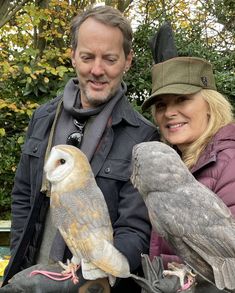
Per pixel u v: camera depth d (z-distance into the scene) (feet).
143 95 16.29
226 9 20.35
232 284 3.92
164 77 5.97
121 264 4.36
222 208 4.27
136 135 6.10
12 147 15.05
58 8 16.78
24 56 15.02
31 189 6.48
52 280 4.57
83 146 5.99
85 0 17.61
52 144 6.29
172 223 4.19
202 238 4.13
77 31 6.00
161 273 4.38
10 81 15.25
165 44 6.33
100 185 5.81
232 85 16.21
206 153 5.58
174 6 20.15
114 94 6.14
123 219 5.69
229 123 5.84
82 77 6.01
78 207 4.46
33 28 17.34
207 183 5.31
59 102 6.61
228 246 4.10
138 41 16.55
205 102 5.94
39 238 6.15
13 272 6.28
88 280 4.56
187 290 4.17
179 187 4.27
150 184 4.29
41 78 14.93
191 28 18.65
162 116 6.07
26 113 14.80
